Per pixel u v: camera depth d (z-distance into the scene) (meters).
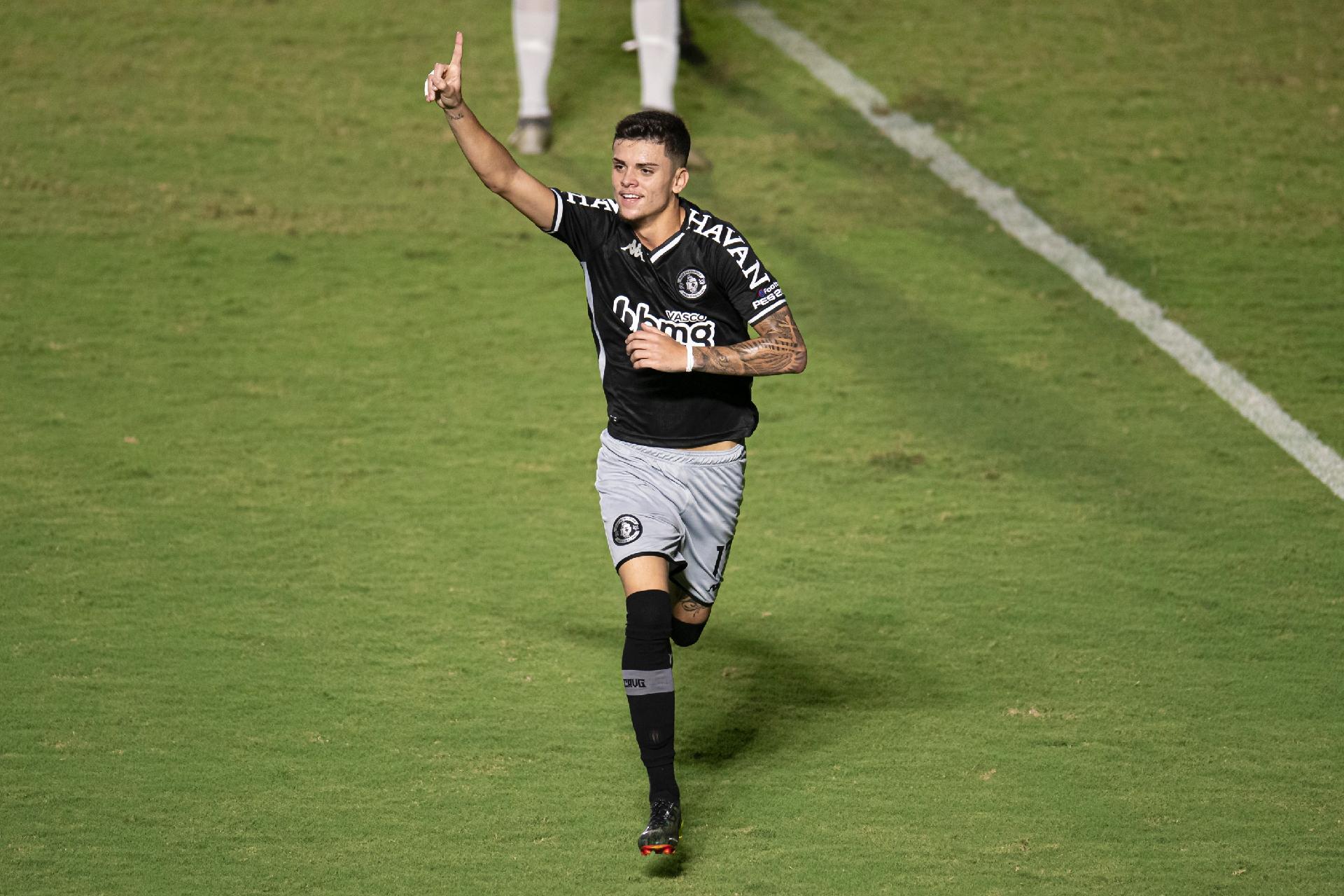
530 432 23.58
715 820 14.46
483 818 14.38
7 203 30.80
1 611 18.02
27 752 15.18
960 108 36.59
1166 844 14.10
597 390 25.08
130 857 13.56
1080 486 22.17
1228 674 17.33
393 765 15.23
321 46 38.94
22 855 13.51
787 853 13.91
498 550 20.06
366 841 13.96
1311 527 21.11
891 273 29.31
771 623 18.44
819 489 22.02
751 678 17.19
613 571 19.62
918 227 31.20
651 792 12.97
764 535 20.72
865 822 14.43
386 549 20.00
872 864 13.74
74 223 30.16
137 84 36.59
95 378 24.64
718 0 42.38
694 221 13.52
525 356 26.11
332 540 20.17
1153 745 15.84
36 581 18.78
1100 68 38.97
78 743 15.38
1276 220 31.61
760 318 13.36
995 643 17.97
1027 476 22.45
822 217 31.38
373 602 18.61
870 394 25.03
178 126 34.66
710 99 36.62
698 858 13.83
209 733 15.67
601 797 14.81
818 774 15.27
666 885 13.41
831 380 25.50
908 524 21.02
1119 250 30.31
